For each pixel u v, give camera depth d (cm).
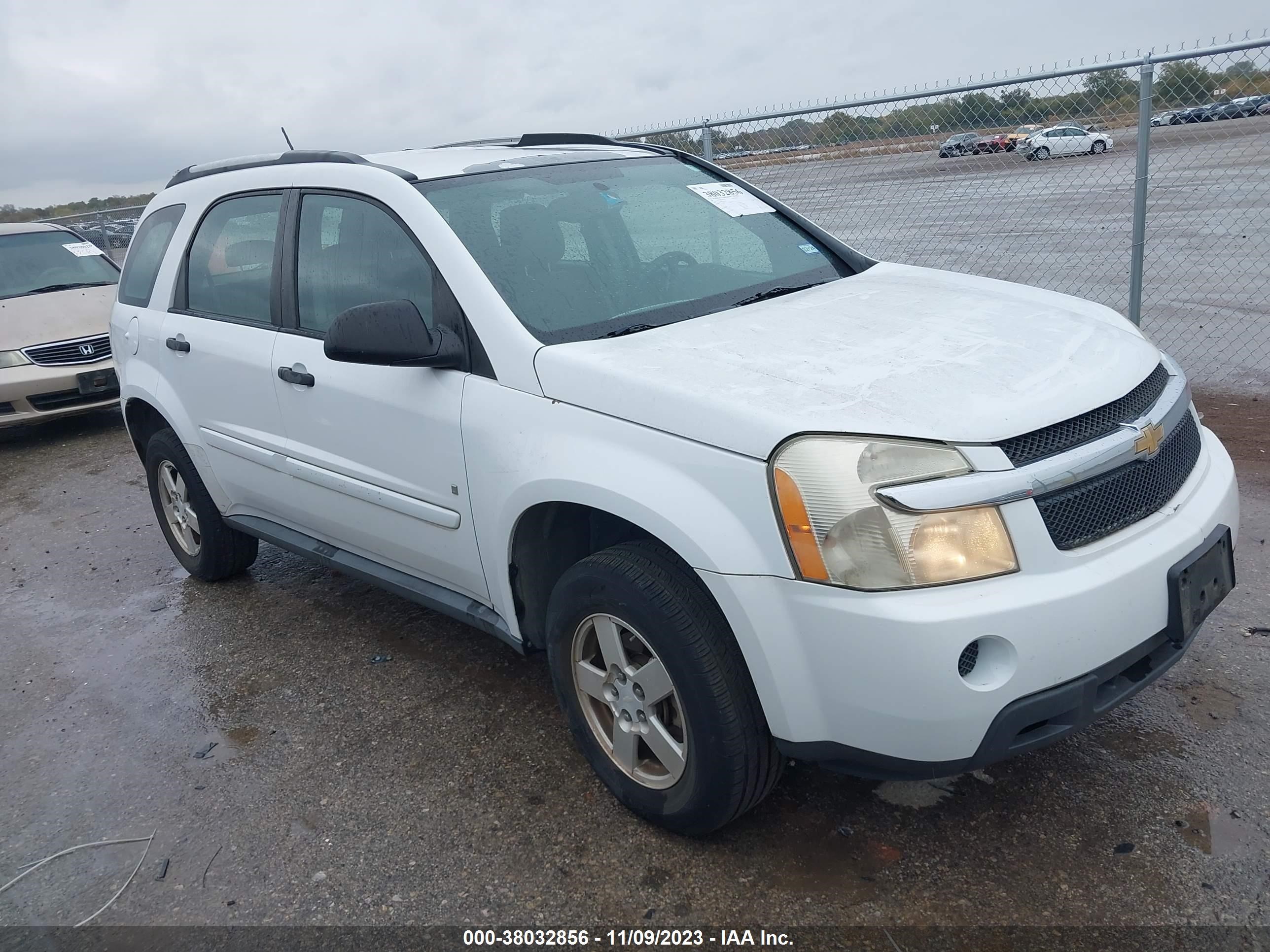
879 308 314
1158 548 242
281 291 381
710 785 256
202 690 395
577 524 304
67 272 938
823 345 278
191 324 429
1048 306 320
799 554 228
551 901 261
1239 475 496
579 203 354
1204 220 1057
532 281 312
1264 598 378
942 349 271
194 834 304
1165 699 323
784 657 234
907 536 220
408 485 331
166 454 468
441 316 313
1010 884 252
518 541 297
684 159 422
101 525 625
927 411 235
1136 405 261
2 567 569
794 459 229
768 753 255
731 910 252
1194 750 296
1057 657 223
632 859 274
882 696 223
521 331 293
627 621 264
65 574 546
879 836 273
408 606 455
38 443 869
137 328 468
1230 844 257
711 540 239
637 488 252
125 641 449
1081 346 279
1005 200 684
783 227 394
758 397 244
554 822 293
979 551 222
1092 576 229
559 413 277
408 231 328
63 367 819
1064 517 231
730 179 418
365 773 326
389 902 266
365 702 371
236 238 409
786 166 738
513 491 285
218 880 282
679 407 250
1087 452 237
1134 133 610
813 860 267
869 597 221
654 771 281
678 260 351
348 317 288
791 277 361
